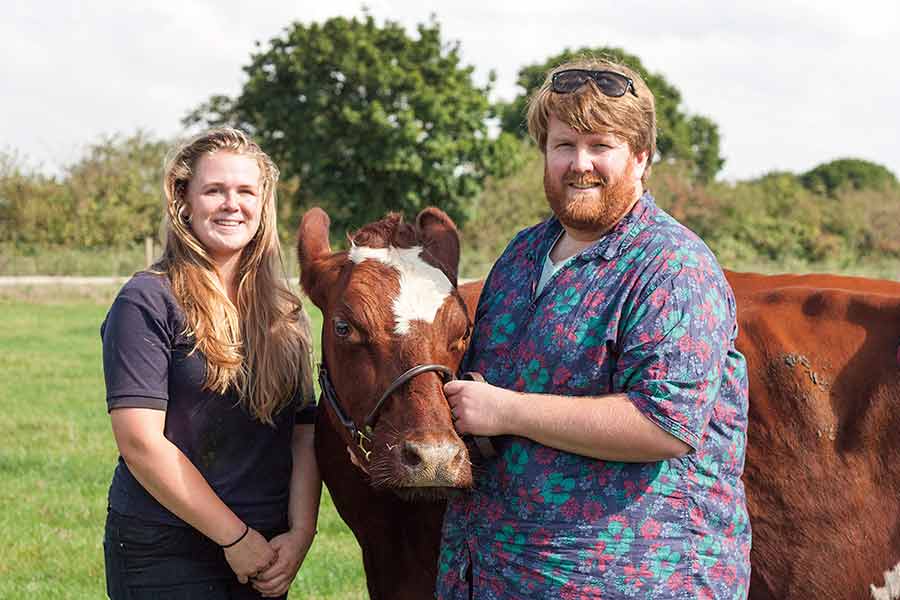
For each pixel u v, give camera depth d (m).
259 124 34.22
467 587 3.30
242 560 3.54
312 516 3.92
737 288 4.24
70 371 13.52
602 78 3.10
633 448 2.90
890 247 41.09
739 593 3.12
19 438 9.55
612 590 2.97
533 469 3.08
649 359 2.92
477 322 3.45
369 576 4.27
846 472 3.54
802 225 39.56
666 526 2.99
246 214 3.65
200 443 3.59
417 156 32.34
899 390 3.48
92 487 7.94
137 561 3.58
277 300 3.77
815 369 3.62
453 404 3.14
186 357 3.53
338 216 32.88
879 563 3.48
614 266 3.08
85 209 33.75
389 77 32.53
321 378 3.76
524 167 37.84
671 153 61.59
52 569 6.26
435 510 3.93
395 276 3.46
